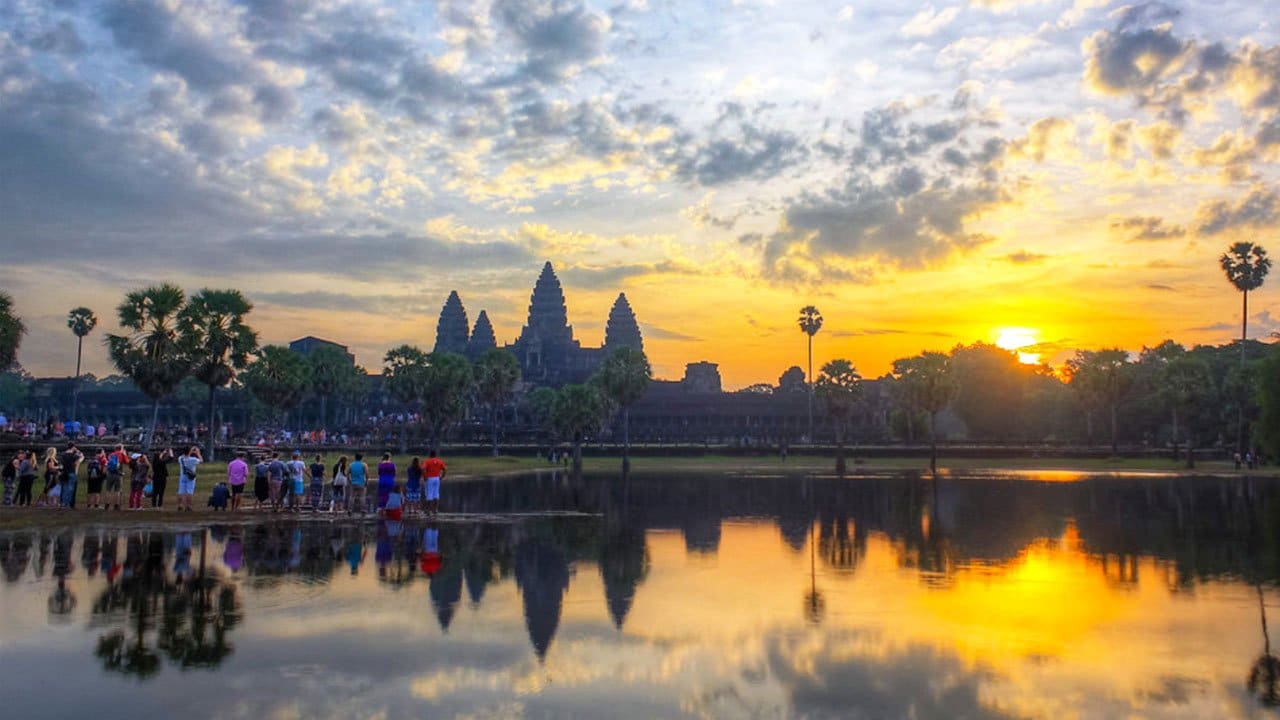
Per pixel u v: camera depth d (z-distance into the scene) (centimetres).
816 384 10325
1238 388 8781
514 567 1841
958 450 9919
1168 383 9312
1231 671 1064
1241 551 2152
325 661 1080
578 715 895
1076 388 10544
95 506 2992
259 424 13675
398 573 1738
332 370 10862
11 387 15338
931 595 1550
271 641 1174
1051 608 1434
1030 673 1055
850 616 1373
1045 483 5550
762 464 9212
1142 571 1827
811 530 2625
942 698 958
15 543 2119
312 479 3061
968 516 3112
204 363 5788
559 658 1115
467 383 9094
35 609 1356
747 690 985
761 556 2047
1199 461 9625
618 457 10262
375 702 928
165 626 1252
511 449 10338
